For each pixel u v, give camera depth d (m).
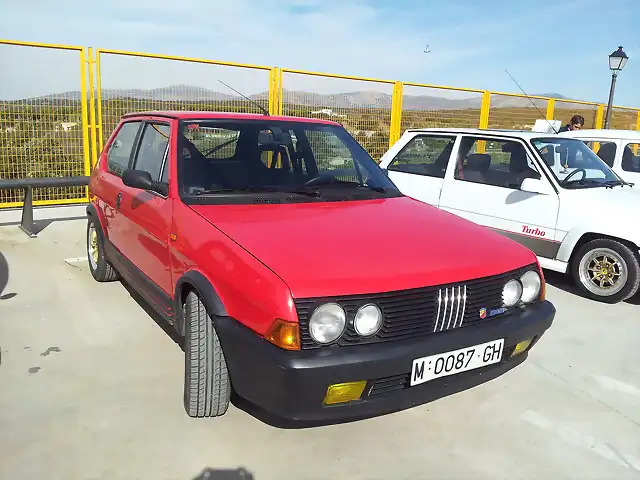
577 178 5.49
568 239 5.17
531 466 2.62
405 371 2.41
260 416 2.89
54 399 3.02
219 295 2.57
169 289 3.18
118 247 4.24
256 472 2.49
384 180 4.00
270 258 2.47
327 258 2.51
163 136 3.68
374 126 10.39
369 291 2.36
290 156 3.78
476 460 2.65
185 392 2.86
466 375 2.63
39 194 8.13
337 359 2.27
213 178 3.34
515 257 2.89
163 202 3.31
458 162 6.16
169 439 2.69
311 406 2.30
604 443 2.84
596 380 3.52
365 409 2.38
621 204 5.03
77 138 7.97
